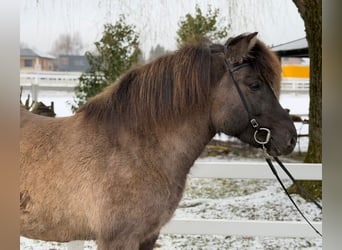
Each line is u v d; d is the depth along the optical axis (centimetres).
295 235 310
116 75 659
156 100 206
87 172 205
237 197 554
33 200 212
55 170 210
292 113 866
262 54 204
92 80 690
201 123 210
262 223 312
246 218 473
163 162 205
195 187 608
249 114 203
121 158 202
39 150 216
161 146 206
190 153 211
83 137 212
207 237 429
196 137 211
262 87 203
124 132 207
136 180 200
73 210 207
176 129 207
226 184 623
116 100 212
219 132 215
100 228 202
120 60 650
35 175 212
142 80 209
